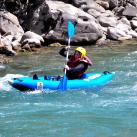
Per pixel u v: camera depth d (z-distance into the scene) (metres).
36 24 56.31
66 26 53.34
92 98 29.08
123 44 53.19
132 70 37.84
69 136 21.67
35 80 31.00
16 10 60.91
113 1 66.56
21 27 56.22
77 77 32.81
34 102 28.25
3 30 53.62
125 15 64.94
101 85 32.53
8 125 23.33
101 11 63.31
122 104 27.34
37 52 47.94
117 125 23.17
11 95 30.11
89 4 62.69
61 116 24.84
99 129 22.62
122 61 41.94
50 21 54.81
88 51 48.44
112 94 30.08
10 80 31.00
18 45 49.78
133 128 22.69
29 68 39.66
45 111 25.89
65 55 34.34
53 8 55.66
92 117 24.58
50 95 29.98
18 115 25.14
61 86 31.08
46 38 53.19
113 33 56.66
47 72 37.91
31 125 23.31
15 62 42.47
